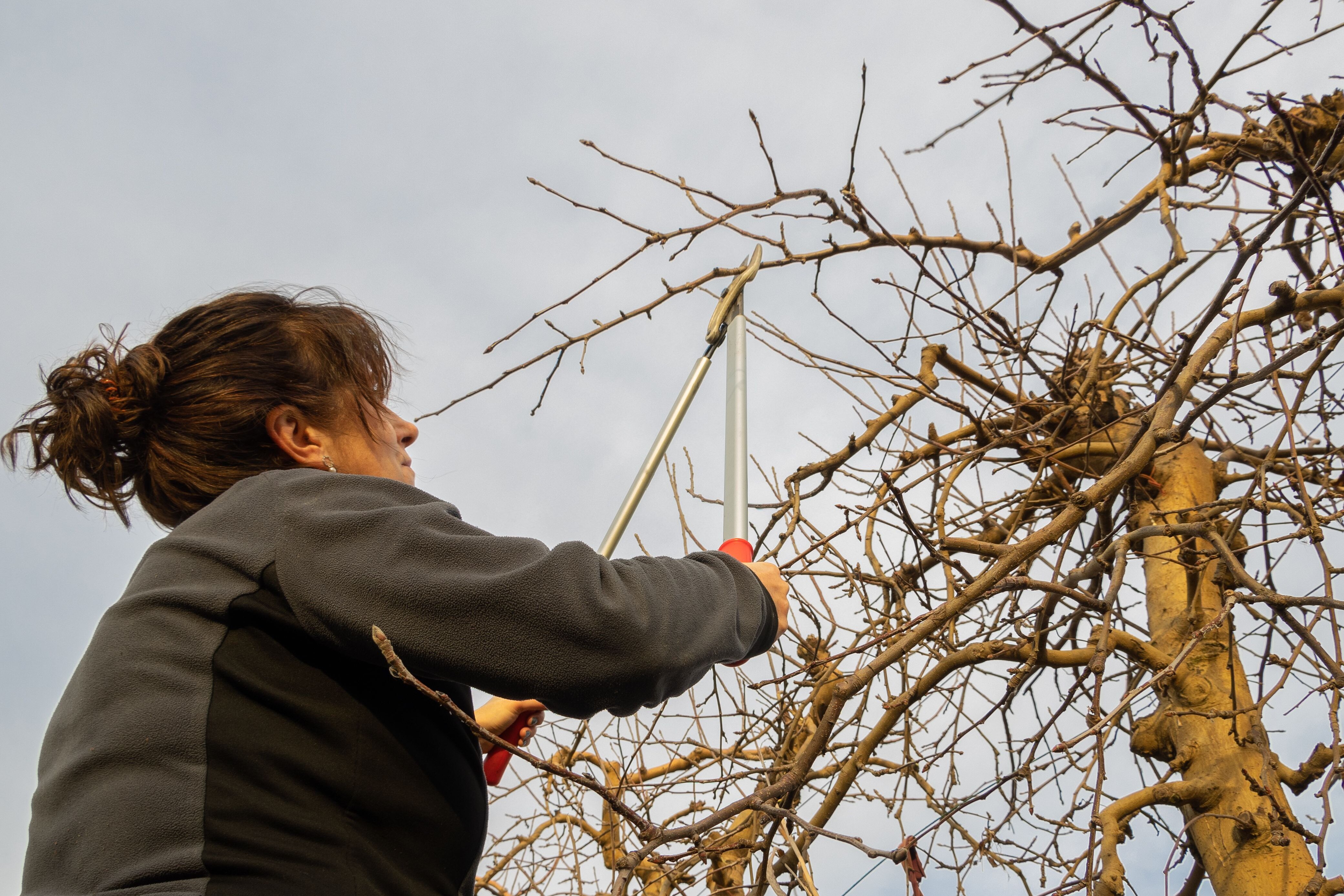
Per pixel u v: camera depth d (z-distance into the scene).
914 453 4.13
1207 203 3.55
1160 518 3.88
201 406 1.39
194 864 1.03
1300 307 3.18
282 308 1.50
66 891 1.04
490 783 1.75
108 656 1.14
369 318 1.60
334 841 1.08
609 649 1.20
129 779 1.07
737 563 1.48
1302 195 2.42
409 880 1.12
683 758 4.15
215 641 1.15
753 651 1.46
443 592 1.16
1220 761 3.40
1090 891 2.08
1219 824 3.32
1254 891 3.17
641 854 1.73
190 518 1.27
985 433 3.89
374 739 1.16
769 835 3.05
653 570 1.35
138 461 1.41
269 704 1.13
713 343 2.22
